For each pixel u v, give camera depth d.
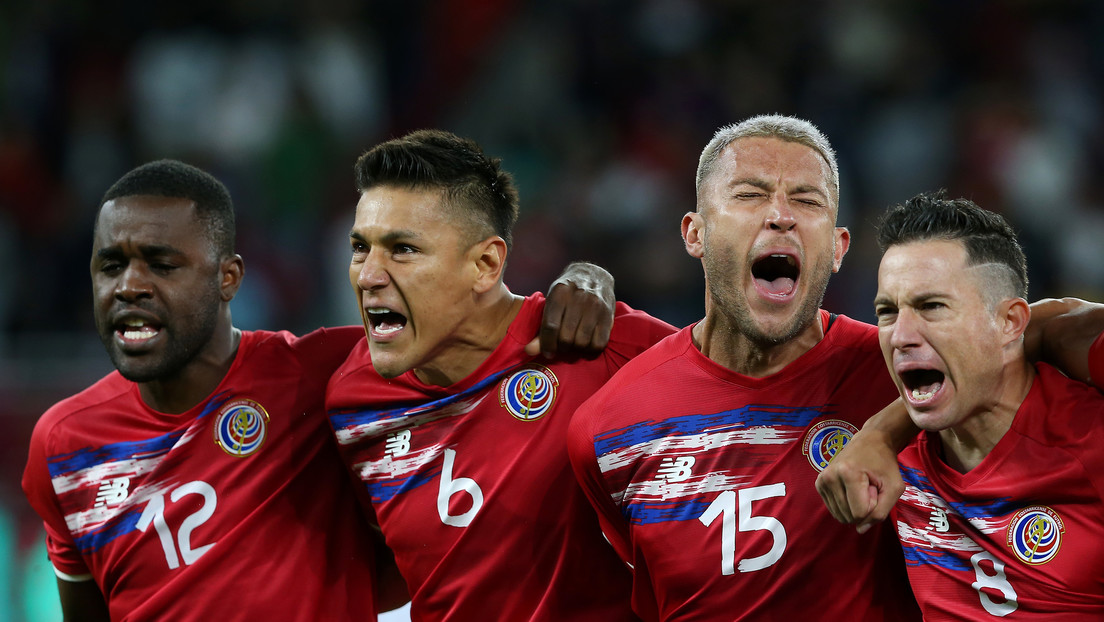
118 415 11.41
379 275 10.06
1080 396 8.84
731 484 9.68
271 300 31.30
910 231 9.02
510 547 10.34
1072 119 36.88
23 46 36.06
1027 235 34.25
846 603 9.44
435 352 10.39
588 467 10.12
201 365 11.22
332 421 11.17
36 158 34.59
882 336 9.12
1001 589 8.93
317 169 34.81
